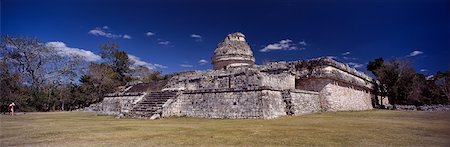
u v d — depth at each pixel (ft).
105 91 140.97
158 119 48.73
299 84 70.03
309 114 55.36
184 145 22.00
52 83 127.34
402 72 106.42
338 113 58.23
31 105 111.86
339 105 69.10
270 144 22.21
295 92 54.95
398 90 105.91
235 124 37.35
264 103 45.70
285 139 24.43
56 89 128.88
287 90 53.21
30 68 119.03
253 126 34.50
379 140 23.71
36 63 120.98
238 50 85.66
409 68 106.63
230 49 85.76
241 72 60.64
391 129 30.78
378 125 34.83
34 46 120.26
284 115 51.21
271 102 47.85
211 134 27.76
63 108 127.75
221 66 86.02
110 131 30.83
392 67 107.45
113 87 143.13
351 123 37.47
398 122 38.93
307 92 60.29
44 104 117.80
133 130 31.65
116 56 156.97
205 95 52.75
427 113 57.21
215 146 21.57
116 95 75.25
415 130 29.94
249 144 22.29
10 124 41.22
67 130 32.04
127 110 58.54
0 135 28.09
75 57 136.46
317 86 67.05
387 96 110.52
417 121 40.52
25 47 117.60
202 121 43.29
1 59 111.04
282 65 70.54
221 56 85.61
